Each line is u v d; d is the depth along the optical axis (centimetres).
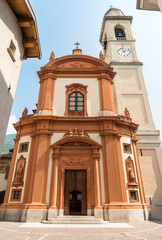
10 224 990
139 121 1862
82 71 1720
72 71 1714
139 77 2127
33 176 1242
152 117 1872
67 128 1418
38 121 1429
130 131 1521
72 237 658
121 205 1148
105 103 1545
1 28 614
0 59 608
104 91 1606
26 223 1038
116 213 1119
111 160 1284
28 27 774
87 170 1277
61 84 1656
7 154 2316
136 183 1315
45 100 1541
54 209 1126
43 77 1703
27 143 1421
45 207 1141
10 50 664
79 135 1373
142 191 1329
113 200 1167
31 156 1344
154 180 1574
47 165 1275
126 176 1305
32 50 888
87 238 641
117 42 2436
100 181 1240
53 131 1403
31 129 1470
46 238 637
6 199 1275
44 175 1232
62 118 1434
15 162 1410
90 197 1198
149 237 651
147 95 2006
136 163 1405
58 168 1277
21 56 805
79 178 1284
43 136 1359
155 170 1617
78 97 1609
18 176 1298
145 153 1689
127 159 1369
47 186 1214
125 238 638
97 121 1441
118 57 2311
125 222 1105
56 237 656
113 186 1205
